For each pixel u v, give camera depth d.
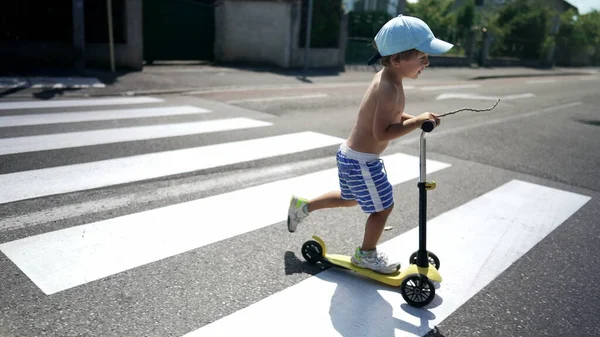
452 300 2.88
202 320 2.50
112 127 6.62
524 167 6.19
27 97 8.47
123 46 13.12
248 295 2.77
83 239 3.30
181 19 16.20
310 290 2.88
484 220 4.23
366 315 2.65
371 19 23.61
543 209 4.63
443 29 27.67
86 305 2.55
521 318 2.74
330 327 2.51
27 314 2.44
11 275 2.79
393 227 3.93
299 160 5.70
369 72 19.20
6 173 4.48
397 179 5.26
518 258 3.52
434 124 2.50
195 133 6.63
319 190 4.67
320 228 3.81
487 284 3.10
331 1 19.05
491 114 10.67
